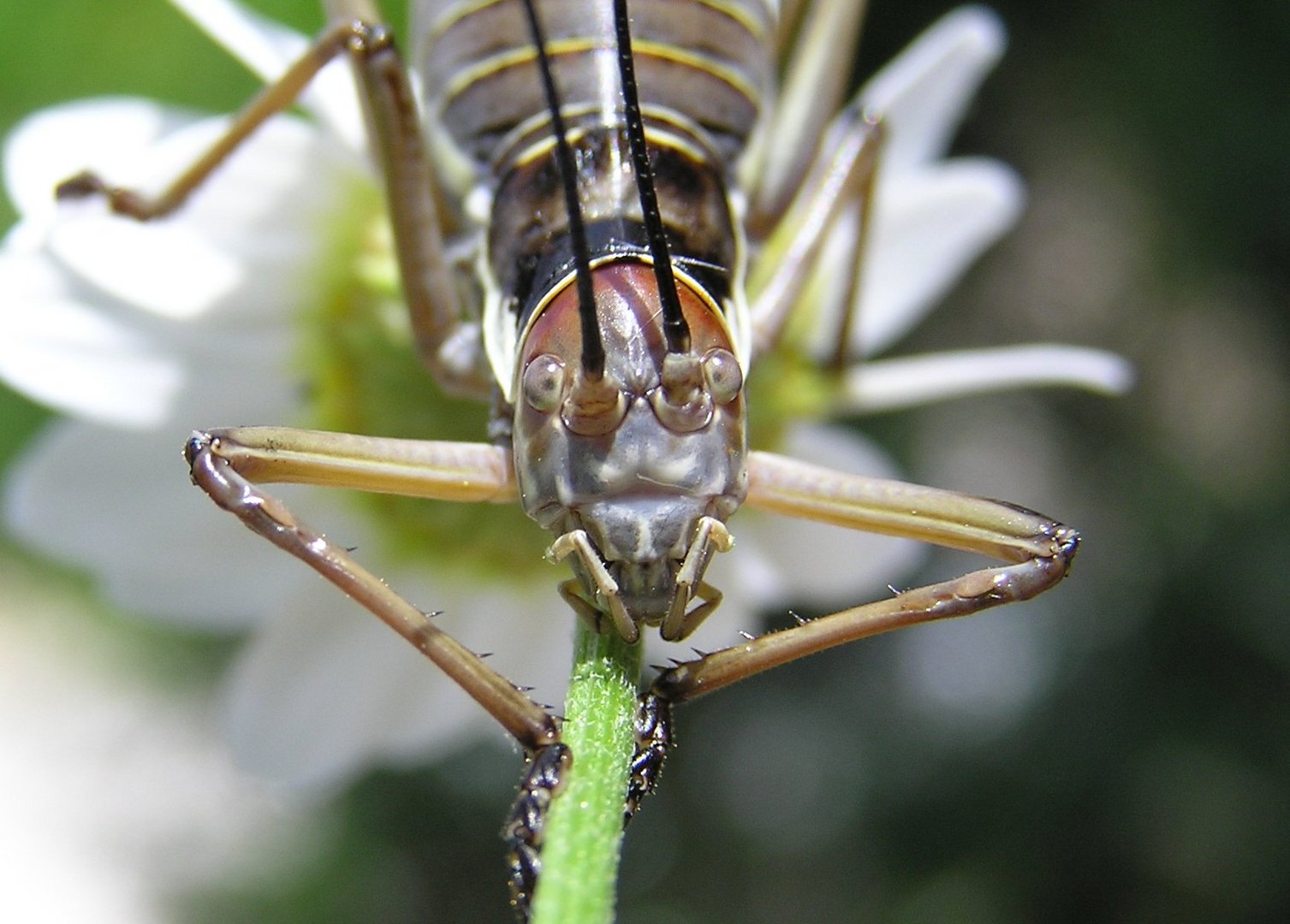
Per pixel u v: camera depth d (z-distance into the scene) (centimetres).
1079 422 22
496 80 12
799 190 12
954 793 21
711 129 12
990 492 21
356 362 13
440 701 14
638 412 11
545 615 14
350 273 13
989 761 21
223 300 13
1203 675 20
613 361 11
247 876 24
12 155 13
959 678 21
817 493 11
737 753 22
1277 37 20
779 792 21
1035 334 22
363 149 13
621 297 11
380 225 13
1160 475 21
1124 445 22
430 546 14
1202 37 20
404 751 14
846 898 21
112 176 13
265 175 13
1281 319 21
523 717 11
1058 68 21
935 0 21
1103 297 22
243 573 14
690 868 21
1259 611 20
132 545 14
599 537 11
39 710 27
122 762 26
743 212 12
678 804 22
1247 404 22
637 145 11
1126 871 20
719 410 11
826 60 13
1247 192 21
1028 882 20
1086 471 22
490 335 11
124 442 13
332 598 14
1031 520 11
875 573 14
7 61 15
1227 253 21
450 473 11
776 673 22
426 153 12
